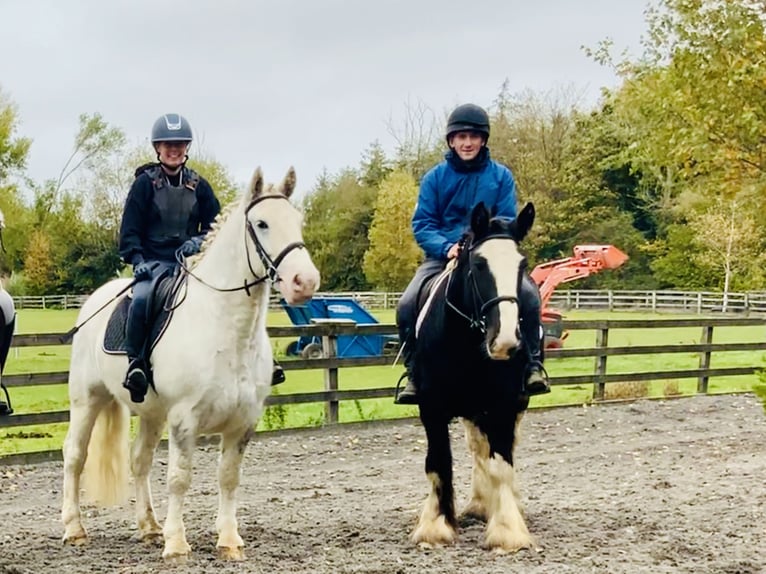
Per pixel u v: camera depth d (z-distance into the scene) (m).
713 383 18.45
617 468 9.62
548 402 15.17
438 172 6.82
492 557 5.90
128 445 6.62
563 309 47.50
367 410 14.64
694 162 16.58
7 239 53.44
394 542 6.41
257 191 5.61
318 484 9.02
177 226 6.48
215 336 5.65
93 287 58.59
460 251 6.04
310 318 21.94
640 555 5.92
